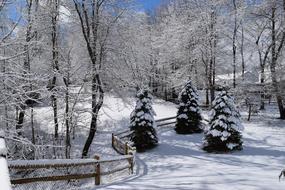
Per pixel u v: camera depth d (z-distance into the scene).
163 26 47.22
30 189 8.19
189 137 24.42
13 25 13.44
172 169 14.77
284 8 29.55
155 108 37.56
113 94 24.94
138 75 26.42
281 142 21.83
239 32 34.47
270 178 10.44
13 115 13.36
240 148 19.58
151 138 21.27
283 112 29.75
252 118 30.25
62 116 20.06
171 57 40.38
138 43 24.61
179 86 41.38
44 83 15.24
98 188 8.80
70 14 21.81
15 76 11.22
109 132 27.75
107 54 22.72
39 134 22.25
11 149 11.80
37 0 19.36
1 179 2.75
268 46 32.25
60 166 7.87
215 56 34.25
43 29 17.64
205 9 33.75
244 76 33.66
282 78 29.75
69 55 21.20
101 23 22.20
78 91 21.59
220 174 11.84
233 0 34.06
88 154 21.66
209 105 38.53
